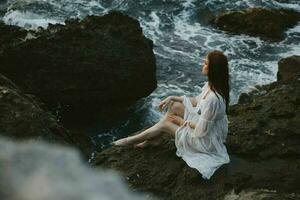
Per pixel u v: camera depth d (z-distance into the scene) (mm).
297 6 15000
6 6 13984
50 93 9812
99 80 9906
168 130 6547
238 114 7758
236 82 11453
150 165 6508
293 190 6234
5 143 3326
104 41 9844
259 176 6305
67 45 9688
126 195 3107
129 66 9969
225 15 13727
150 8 14539
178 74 11688
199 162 6254
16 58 9539
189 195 6082
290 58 9758
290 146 6754
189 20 14141
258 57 12539
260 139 6828
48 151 3295
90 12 14086
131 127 10062
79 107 10086
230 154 6660
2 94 6922
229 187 6141
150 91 10406
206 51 12664
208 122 6086
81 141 8422
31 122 6746
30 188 2633
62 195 2668
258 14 13492
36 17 13531
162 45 12844
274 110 7434
